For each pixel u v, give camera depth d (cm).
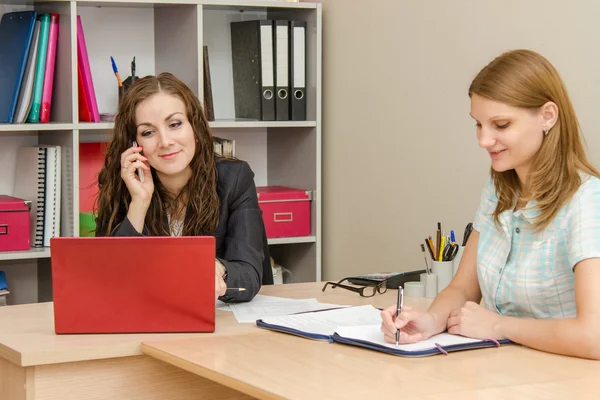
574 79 232
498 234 184
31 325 188
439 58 285
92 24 351
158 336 178
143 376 175
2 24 324
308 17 355
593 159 227
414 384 138
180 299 179
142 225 221
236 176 232
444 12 282
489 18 262
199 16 329
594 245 158
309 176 362
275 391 135
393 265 316
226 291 209
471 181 273
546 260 171
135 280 178
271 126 348
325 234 364
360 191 336
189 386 180
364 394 132
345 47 341
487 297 185
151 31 364
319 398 131
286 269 385
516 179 180
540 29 243
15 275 346
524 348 162
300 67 356
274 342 170
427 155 294
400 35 305
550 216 168
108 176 229
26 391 167
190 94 226
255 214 231
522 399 130
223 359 157
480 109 168
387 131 316
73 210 319
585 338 152
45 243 326
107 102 357
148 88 221
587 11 226
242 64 362
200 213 226
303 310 205
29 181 328
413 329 170
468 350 161
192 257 178
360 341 163
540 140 167
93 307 179
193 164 227
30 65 316
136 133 224
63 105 322
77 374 170
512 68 165
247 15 377
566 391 134
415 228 303
